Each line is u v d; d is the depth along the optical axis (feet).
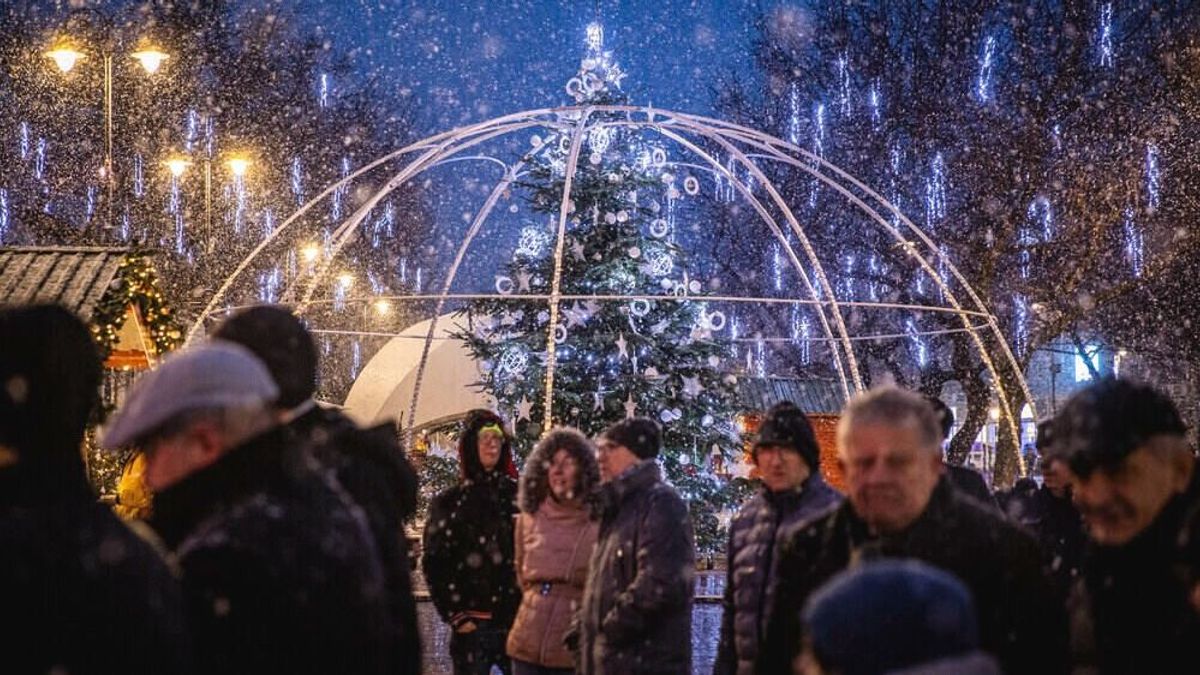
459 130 52.37
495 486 34.78
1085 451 13.50
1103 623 13.94
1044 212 109.09
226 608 11.78
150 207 126.52
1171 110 109.50
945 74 114.11
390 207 153.28
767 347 122.11
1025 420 156.76
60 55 74.74
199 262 124.88
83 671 10.48
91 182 124.26
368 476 16.11
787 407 24.63
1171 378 124.88
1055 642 14.40
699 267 123.75
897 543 14.30
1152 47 110.73
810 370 120.98
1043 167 107.65
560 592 29.45
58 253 57.11
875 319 116.06
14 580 10.48
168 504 12.60
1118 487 13.56
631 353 60.44
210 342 15.96
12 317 11.73
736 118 124.88
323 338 134.51
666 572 25.52
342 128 149.07
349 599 12.27
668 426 61.00
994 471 106.73
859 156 116.37
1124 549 13.74
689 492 61.87
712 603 69.05
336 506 12.86
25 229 122.11
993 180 108.06
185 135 129.18
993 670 8.12
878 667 8.09
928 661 8.07
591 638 26.40
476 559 34.24
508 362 61.05
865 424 14.07
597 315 60.70
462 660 34.50
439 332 93.45
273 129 139.23
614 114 60.03
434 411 92.94
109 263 56.24
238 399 12.47
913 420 14.08
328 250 53.11
